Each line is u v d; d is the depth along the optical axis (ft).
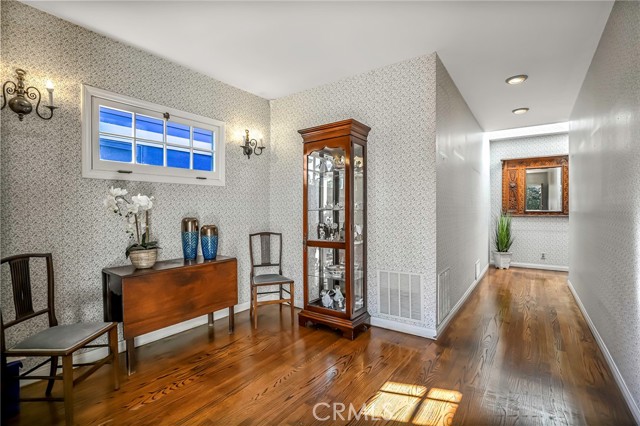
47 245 7.34
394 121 10.05
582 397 6.36
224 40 8.61
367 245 10.58
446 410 5.99
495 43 8.78
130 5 7.06
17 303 6.24
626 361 6.43
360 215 10.27
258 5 7.09
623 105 6.77
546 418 5.74
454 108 11.50
